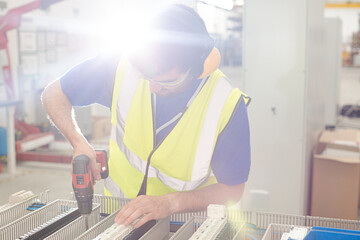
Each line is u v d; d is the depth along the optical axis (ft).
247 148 4.38
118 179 4.88
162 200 3.86
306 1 9.98
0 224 3.91
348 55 71.20
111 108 4.69
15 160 17.74
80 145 4.33
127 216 3.60
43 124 20.54
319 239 3.35
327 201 11.37
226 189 4.43
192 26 3.32
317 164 11.37
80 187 3.68
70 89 4.59
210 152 4.35
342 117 28.63
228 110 4.27
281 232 3.71
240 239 3.69
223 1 4.58
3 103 15.70
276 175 10.68
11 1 19.33
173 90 3.88
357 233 3.29
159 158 4.50
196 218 3.83
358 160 10.92
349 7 69.51
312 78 11.11
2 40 17.93
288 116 10.43
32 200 4.30
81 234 3.59
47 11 21.63
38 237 3.43
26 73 20.94
